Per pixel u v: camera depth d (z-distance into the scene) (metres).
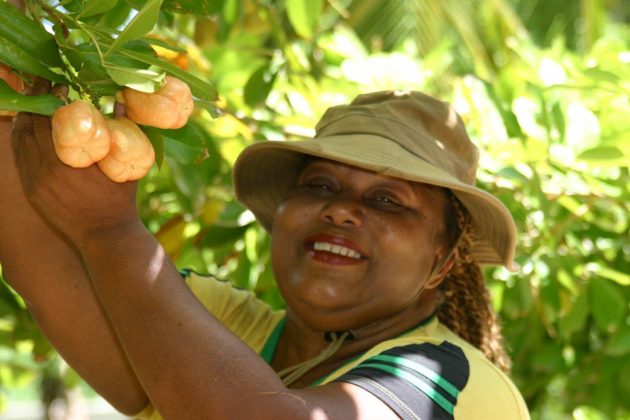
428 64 4.76
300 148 2.59
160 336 2.02
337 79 4.45
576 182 3.84
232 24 3.71
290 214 2.62
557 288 3.96
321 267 2.57
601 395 4.26
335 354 2.65
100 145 1.93
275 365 2.79
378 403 2.14
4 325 4.31
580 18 8.23
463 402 2.29
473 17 6.75
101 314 2.58
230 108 3.92
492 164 3.71
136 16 1.93
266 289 3.87
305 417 2.01
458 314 2.96
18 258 2.50
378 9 6.58
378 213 2.59
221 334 2.06
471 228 2.81
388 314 2.61
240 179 2.92
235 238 3.94
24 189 2.17
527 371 4.46
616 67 4.08
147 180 4.11
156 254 2.09
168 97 2.01
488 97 3.80
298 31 4.00
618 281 4.07
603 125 3.90
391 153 2.58
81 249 2.08
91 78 2.05
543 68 4.18
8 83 2.13
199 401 1.99
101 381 2.67
